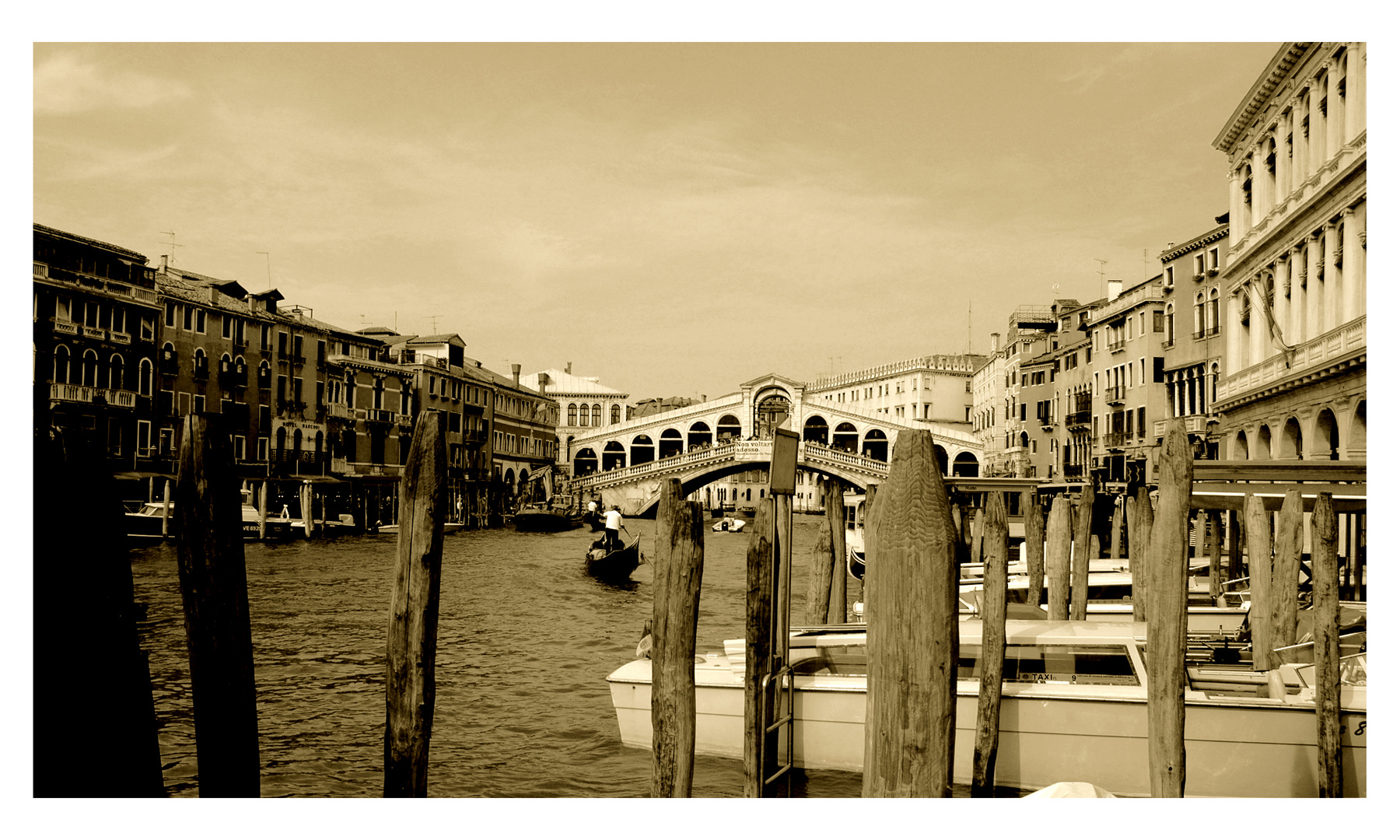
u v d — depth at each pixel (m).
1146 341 43.00
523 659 16.95
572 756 11.29
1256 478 13.96
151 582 25.08
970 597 16.03
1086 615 13.28
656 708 7.18
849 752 10.02
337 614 21.56
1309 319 24.95
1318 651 8.96
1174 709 7.73
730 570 36.59
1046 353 59.41
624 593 27.36
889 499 4.97
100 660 5.05
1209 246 38.22
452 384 69.56
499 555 41.03
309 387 55.78
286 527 44.50
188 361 46.91
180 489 5.14
